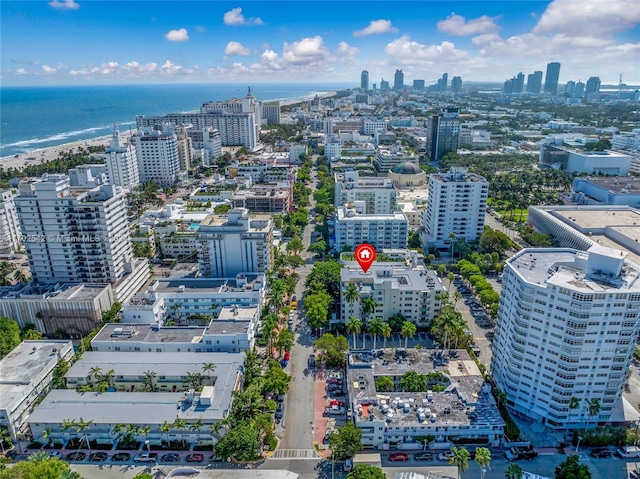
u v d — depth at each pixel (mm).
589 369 154875
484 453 139125
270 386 178750
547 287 152250
